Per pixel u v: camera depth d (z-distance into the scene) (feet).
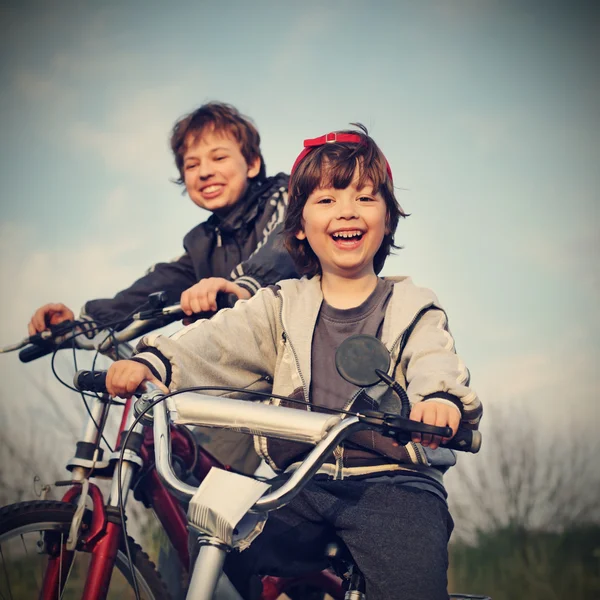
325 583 7.16
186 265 9.59
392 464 5.75
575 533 12.79
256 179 10.33
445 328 6.14
